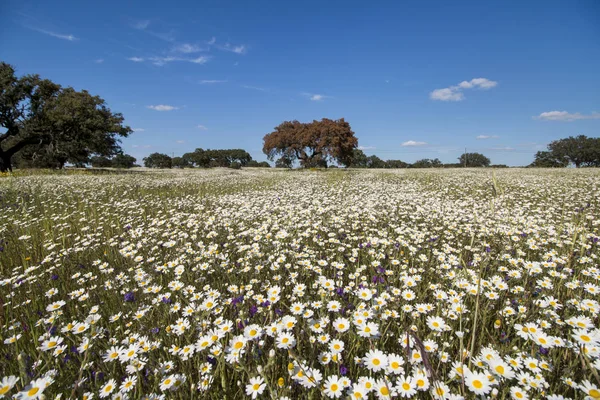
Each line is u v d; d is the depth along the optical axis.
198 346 1.97
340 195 9.97
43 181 14.13
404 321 2.44
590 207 7.05
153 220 6.25
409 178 17.28
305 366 1.73
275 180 17.00
